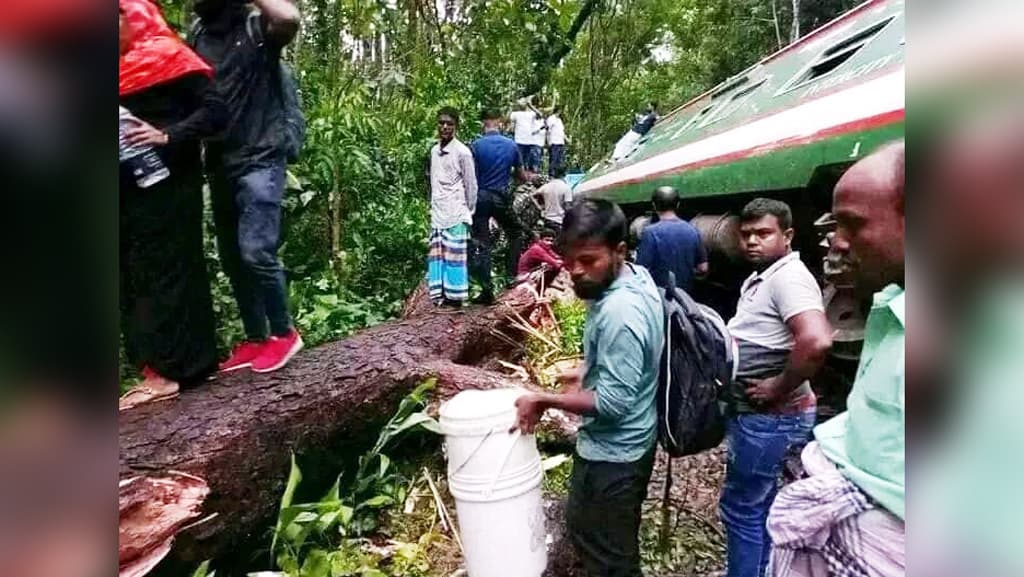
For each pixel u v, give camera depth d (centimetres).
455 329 523
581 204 248
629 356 235
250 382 363
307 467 372
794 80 539
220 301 475
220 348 459
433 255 588
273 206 354
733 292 576
